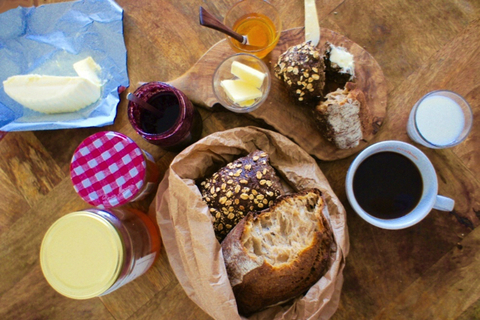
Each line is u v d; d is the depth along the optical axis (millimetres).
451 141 425
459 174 448
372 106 440
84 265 399
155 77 478
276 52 451
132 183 430
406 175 425
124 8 481
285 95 448
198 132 460
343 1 462
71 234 402
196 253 390
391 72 457
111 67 482
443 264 445
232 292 380
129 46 480
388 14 458
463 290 440
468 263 442
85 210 411
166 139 404
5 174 482
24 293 477
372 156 428
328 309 425
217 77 433
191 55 475
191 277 401
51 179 480
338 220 413
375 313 448
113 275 394
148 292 465
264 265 379
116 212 445
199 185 452
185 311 461
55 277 403
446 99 424
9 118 486
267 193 408
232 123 468
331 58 427
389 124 453
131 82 479
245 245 388
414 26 456
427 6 455
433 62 453
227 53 451
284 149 430
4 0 475
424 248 448
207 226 392
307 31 438
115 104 473
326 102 408
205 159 432
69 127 466
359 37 461
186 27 475
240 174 413
